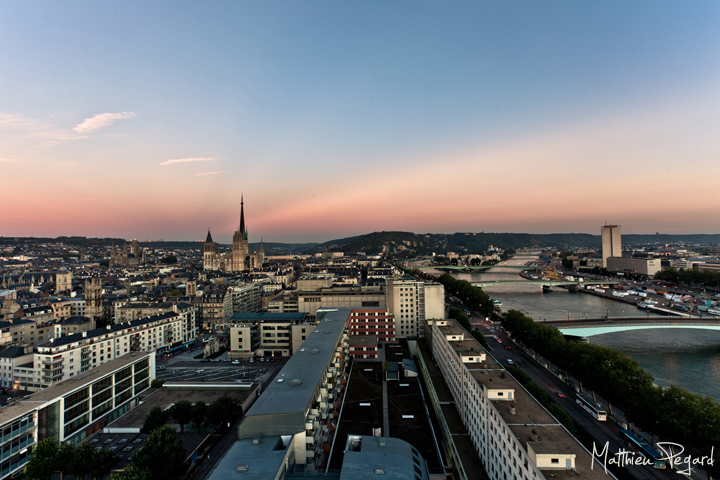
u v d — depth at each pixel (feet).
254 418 315.37
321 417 385.09
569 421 415.85
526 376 548.72
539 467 261.85
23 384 608.60
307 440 322.55
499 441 331.36
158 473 338.54
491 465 349.20
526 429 307.58
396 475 271.28
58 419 425.69
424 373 643.45
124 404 535.19
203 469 393.29
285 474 282.36
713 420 375.04
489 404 358.02
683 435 379.76
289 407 323.57
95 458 349.00
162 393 554.05
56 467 345.10
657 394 427.33
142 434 455.22
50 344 613.11
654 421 417.49
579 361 565.12
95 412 483.92
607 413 504.43
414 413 461.37
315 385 371.35
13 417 382.42
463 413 454.81
